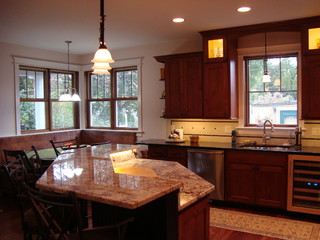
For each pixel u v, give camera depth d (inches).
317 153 143.0
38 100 231.9
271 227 139.9
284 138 175.0
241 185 163.3
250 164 160.1
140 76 228.4
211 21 160.2
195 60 187.6
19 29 175.5
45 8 137.3
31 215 91.4
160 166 117.7
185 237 74.2
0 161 200.2
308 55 154.8
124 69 240.8
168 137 201.5
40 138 227.9
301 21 155.0
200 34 184.7
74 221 89.1
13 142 209.2
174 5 134.0
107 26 169.6
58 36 193.5
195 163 173.9
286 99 178.9
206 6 135.7
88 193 66.0
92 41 208.5
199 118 187.8
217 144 182.5
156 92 221.8
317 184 147.0
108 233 75.2
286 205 152.9
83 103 263.7
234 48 182.1
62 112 252.8
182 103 193.3
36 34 187.9
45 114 238.7
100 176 81.8
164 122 218.4
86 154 120.8
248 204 164.4
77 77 263.0
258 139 182.2
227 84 175.6
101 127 257.8
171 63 196.4
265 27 164.7
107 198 62.4
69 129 257.6
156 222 74.5
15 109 212.4
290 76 177.0
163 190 66.9
